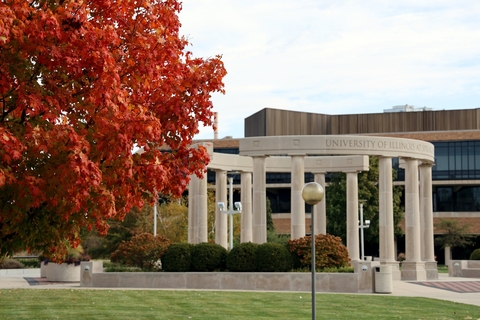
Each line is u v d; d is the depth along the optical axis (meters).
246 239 48.53
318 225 51.56
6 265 54.75
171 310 23.84
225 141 88.88
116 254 38.97
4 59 12.66
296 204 41.31
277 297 29.09
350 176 50.09
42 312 22.89
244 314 23.05
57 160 13.24
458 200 89.06
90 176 12.62
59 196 13.24
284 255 35.97
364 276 33.75
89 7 14.38
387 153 43.28
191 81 15.52
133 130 13.40
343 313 23.75
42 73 13.55
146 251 38.06
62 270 41.75
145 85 14.79
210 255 36.56
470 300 29.58
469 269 48.44
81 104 13.78
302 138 41.59
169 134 15.56
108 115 13.47
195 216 46.44
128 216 66.81
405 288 36.41
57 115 13.26
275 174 90.56
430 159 47.00
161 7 15.56
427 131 89.19
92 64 13.07
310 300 28.11
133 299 27.36
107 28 13.49
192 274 35.50
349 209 49.81
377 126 92.56
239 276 35.12
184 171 15.48
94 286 35.91
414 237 44.69
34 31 12.30
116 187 14.62
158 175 14.12
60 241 16.55
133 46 14.76
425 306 26.52
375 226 74.38
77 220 15.03
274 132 89.69
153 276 35.66
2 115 13.38
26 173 13.13
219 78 15.89
